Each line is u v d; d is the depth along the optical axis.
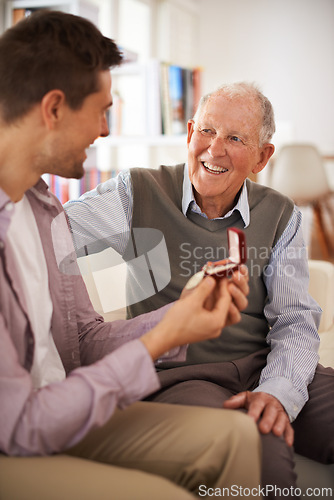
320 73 5.75
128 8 3.75
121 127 2.94
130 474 0.77
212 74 5.93
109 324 1.20
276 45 5.79
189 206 1.46
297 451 1.28
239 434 0.87
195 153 1.39
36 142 0.94
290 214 1.51
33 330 1.03
